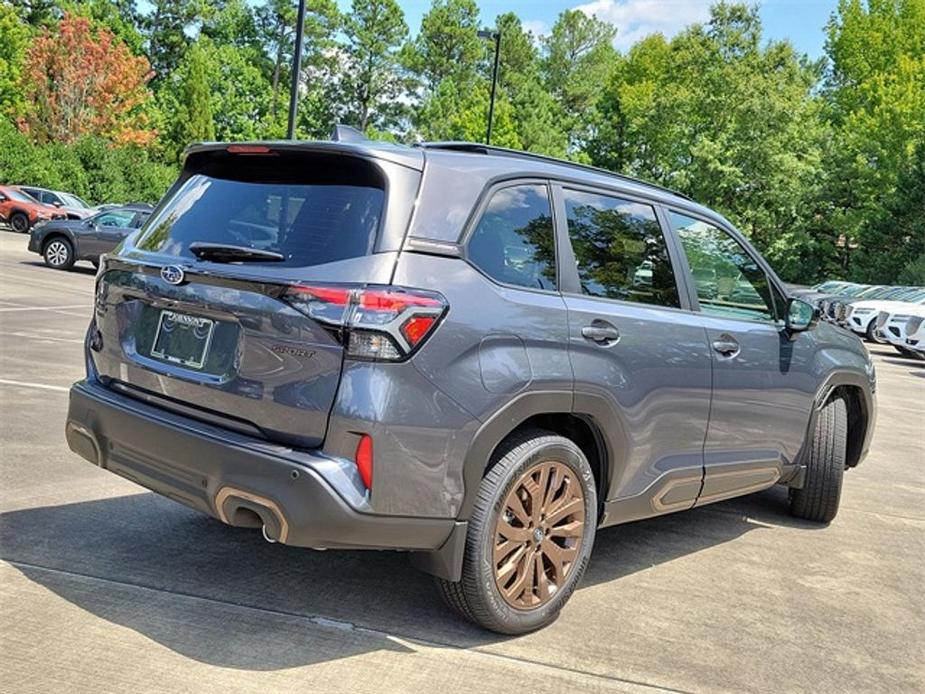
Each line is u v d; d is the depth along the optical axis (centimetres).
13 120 4803
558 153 7069
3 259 2066
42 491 489
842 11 5812
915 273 3703
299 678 313
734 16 4650
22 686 290
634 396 398
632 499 414
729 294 490
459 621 373
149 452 346
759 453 502
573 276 387
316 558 432
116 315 383
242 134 7631
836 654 378
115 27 7438
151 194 4384
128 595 368
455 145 385
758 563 493
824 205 4600
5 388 729
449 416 323
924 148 4100
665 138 4834
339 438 307
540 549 367
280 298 318
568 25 9506
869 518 610
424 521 323
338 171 346
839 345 575
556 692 321
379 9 8400
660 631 386
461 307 329
